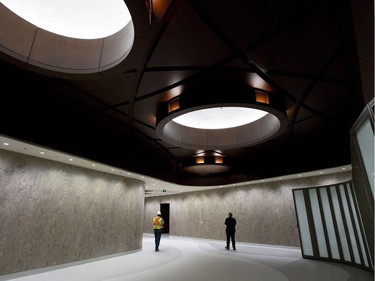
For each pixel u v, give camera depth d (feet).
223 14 15.29
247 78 22.30
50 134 27.32
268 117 33.86
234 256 38.68
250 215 56.13
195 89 23.98
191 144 38.34
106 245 37.76
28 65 18.69
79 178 35.45
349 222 31.01
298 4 14.48
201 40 17.47
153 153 46.34
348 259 31.24
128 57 17.71
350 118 30.19
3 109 23.04
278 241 49.83
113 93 24.34
